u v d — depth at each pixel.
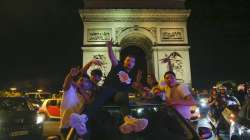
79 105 12.31
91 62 13.42
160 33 65.19
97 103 7.80
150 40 65.31
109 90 7.95
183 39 65.19
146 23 65.19
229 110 18.19
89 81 12.57
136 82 11.79
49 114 28.75
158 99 8.71
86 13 64.00
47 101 29.38
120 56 64.88
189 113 11.20
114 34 64.12
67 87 12.57
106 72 62.16
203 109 19.64
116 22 64.75
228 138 17.94
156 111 7.78
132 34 65.62
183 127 7.26
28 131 19.70
